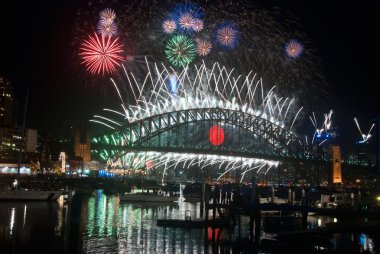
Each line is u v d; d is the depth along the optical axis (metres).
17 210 79.69
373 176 106.25
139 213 85.06
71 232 59.53
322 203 81.56
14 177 127.19
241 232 62.44
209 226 65.62
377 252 49.66
